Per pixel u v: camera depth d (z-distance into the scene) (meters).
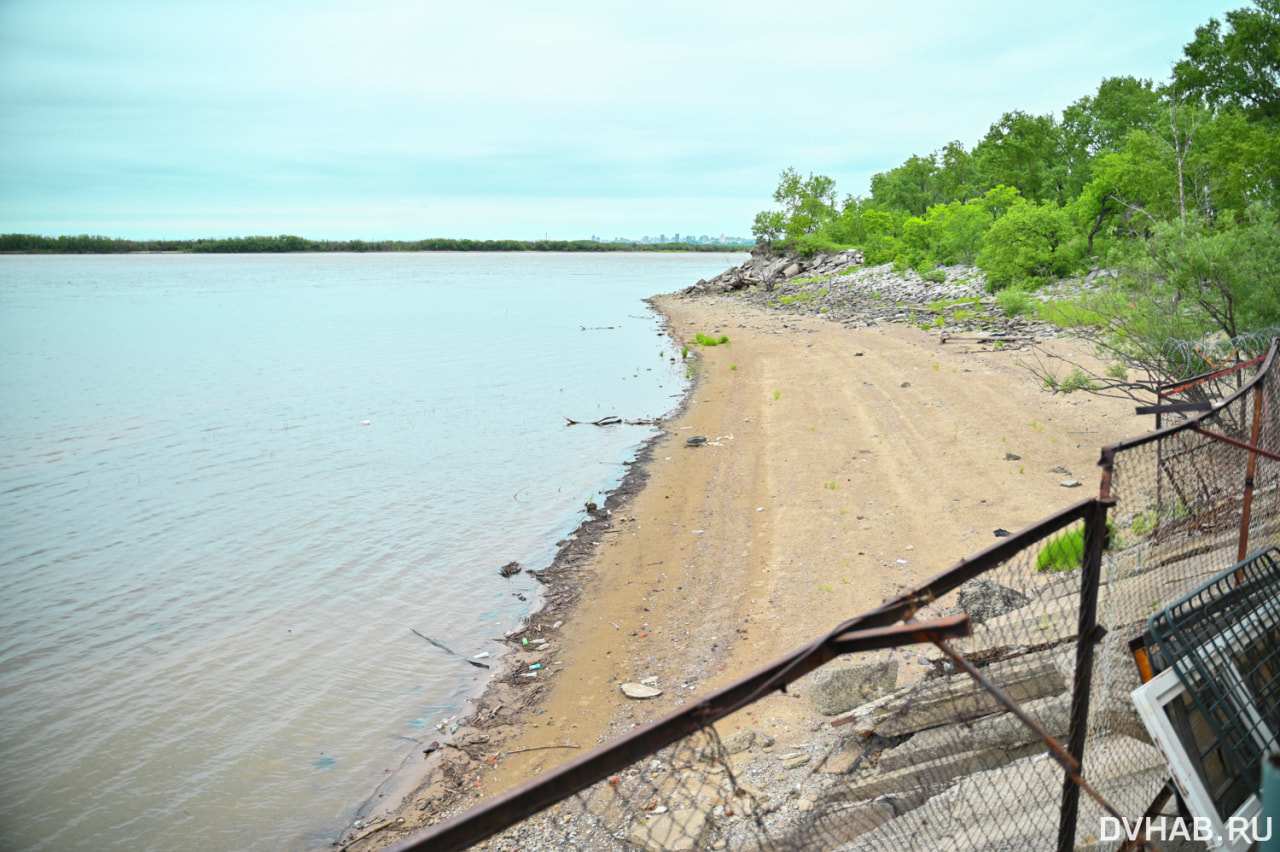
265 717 8.83
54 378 37.06
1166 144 26.86
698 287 90.00
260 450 22.34
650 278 143.75
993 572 8.15
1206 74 34.72
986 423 18.47
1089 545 2.74
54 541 15.07
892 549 11.81
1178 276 13.12
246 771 7.86
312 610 11.66
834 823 4.29
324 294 105.56
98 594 12.41
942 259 64.31
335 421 26.20
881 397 22.81
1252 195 24.86
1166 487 3.93
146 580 12.99
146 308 84.25
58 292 117.00
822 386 25.66
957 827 3.86
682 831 4.91
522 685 9.30
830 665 8.02
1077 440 16.34
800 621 9.88
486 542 14.30
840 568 11.38
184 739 8.43
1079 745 2.87
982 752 4.32
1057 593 4.89
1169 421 12.80
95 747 8.30
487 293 101.25
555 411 26.73
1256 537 4.71
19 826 7.04
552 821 6.02
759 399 25.08
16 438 24.45
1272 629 3.61
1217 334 13.41
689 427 22.53
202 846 6.81
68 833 6.96
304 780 7.72
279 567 13.41
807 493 15.09
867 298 58.12
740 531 13.62
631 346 43.69
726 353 36.34
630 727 8.16
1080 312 17.27
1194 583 3.94
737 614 10.41
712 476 17.28
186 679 9.71
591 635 10.41
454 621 11.18
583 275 160.38
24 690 9.41
